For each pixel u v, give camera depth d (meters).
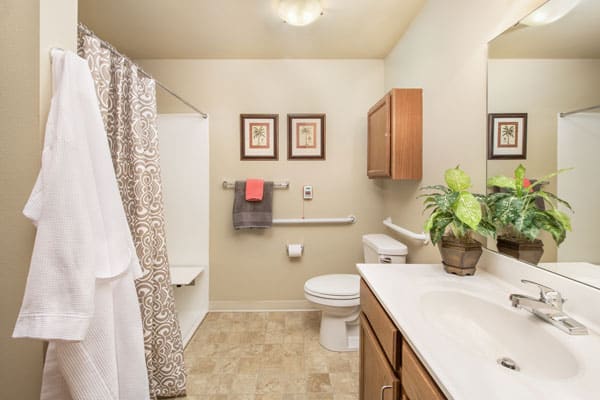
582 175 0.80
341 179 2.53
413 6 1.76
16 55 0.85
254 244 2.54
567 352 0.66
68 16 0.93
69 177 0.77
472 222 1.03
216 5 1.75
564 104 0.86
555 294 0.81
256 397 1.52
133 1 1.71
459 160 1.38
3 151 0.86
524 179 1.01
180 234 2.51
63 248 0.74
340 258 2.56
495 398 0.51
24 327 0.71
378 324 1.02
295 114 2.48
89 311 0.75
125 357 0.94
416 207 1.85
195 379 1.65
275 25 1.96
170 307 1.52
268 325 2.29
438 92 1.57
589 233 0.78
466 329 0.93
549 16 0.90
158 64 2.46
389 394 0.89
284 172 2.51
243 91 2.48
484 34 1.20
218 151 2.49
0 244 0.88
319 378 1.66
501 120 1.10
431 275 1.18
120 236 0.90
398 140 1.76
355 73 2.49
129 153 1.37
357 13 1.83
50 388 0.83
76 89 0.84
